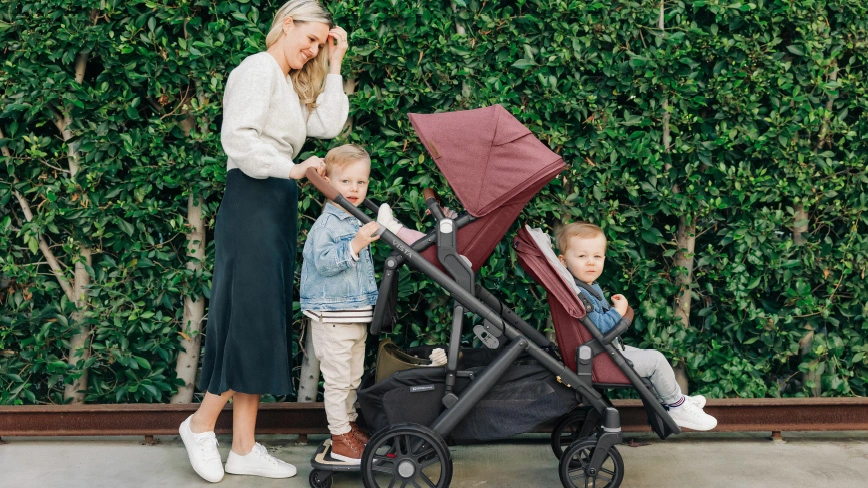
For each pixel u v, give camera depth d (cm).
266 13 351
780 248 357
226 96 286
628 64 348
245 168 277
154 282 362
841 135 367
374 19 339
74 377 358
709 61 361
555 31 345
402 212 356
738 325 364
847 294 368
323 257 284
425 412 278
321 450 304
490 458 333
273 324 292
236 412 312
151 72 345
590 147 353
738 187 354
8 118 357
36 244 352
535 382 279
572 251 300
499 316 280
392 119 352
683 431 365
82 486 300
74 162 355
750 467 320
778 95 354
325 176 296
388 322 295
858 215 359
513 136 271
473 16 348
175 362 378
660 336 362
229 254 291
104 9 343
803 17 350
